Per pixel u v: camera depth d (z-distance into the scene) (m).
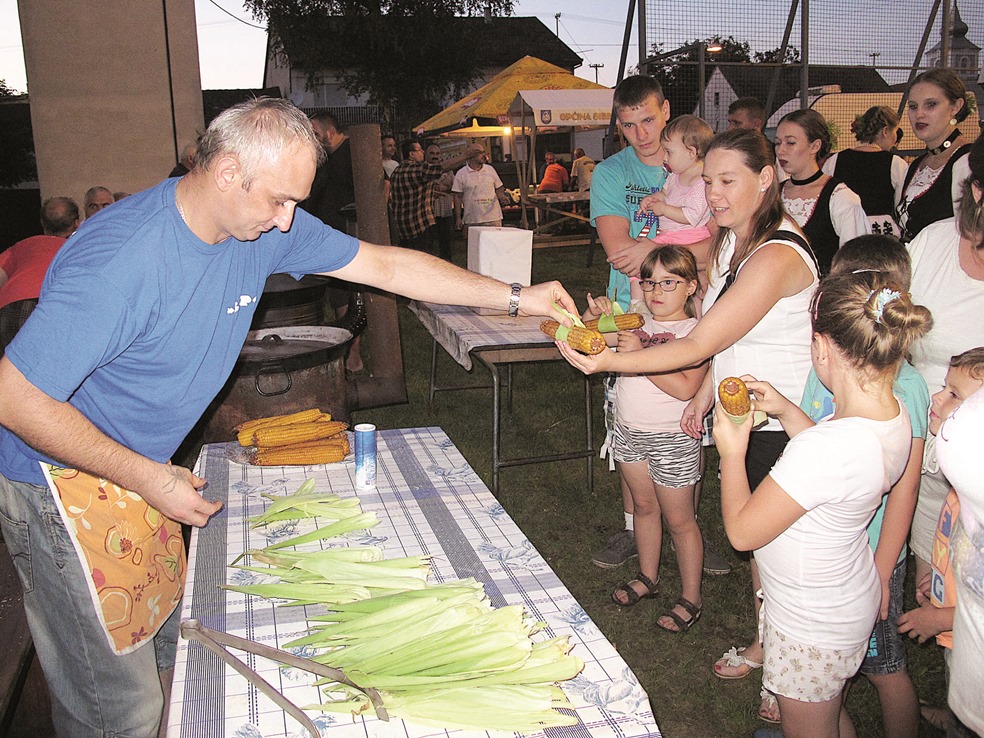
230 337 1.91
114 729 2.01
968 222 1.97
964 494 1.33
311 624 1.57
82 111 7.00
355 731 1.27
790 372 2.20
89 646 1.93
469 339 3.86
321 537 1.90
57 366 1.52
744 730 2.58
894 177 4.25
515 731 1.27
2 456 1.85
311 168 1.62
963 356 1.83
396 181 9.75
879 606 1.88
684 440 2.92
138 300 1.62
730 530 1.74
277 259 2.01
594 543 3.85
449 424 5.55
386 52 26.11
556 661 1.38
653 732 1.26
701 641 3.05
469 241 4.46
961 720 1.49
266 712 1.32
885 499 2.04
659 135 3.34
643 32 7.43
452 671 1.36
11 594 2.38
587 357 2.08
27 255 3.62
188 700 1.35
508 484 4.52
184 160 4.74
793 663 1.80
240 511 2.09
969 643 1.42
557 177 16.86
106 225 1.65
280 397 3.30
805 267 2.11
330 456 2.42
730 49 8.04
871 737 2.52
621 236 3.46
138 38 6.98
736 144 2.12
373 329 5.18
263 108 1.59
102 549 1.88
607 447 3.44
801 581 1.75
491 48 30.34
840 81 8.59
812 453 1.64
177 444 1.98
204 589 1.69
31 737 2.47
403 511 2.07
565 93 14.77
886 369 1.63
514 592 1.67
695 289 2.94
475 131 16.72
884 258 2.01
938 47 8.36
